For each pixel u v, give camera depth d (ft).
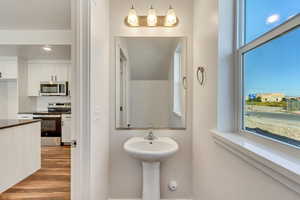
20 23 10.14
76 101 4.68
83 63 4.67
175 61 6.88
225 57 4.42
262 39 3.27
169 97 6.97
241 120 4.09
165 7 6.86
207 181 5.22
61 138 15.43
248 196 3.12
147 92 7.00
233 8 4.41
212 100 4.80
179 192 6.89
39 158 9.87
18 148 8.16
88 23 4.66
